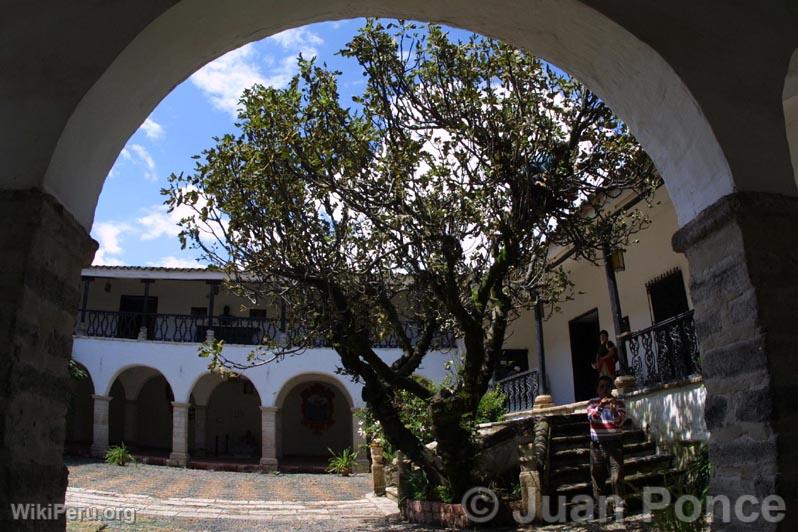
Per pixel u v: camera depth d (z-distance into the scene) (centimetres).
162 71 370
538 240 881
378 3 408
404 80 829
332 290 834
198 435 2294
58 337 322
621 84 414
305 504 1141
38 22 327
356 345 845
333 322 827
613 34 382
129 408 2364
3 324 287
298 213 833
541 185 791
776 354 331
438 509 817
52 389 315
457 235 826
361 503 1155
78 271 345
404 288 920
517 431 921
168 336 2419
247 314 2469
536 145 787
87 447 2244
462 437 807
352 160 808
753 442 336
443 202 808
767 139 370
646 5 378
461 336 981
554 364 1725
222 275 2222
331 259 836
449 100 811
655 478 820
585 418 1007
